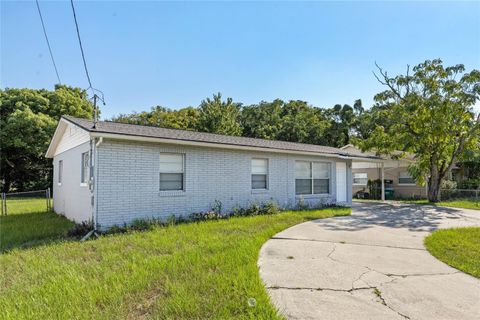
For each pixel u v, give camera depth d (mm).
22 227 8672
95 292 3529
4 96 25250
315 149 14094
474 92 14016
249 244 5723
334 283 3924
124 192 8125
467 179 21656
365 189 21781
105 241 6395
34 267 4711
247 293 3422
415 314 3074
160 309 3146
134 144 8383
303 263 4777
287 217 9625
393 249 5750
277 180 12086
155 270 4301
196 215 9398
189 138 9539
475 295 3582
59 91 27516
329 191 14000
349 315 3027
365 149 16531
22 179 27141
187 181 9500
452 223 8930
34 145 24219
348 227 8070
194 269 4316
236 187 10773
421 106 14805
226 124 30203
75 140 10086
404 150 16109
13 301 3408
